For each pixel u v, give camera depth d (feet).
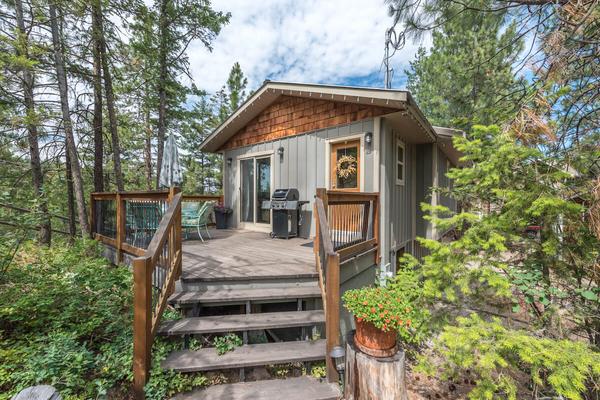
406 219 20.59
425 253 24.39
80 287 10.47
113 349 7.54
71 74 21.75
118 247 13.57
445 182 26.91
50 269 12.27
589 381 6.28
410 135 18.92
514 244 8.18
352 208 12.85
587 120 7.64
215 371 7.82
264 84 19.13
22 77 19.86
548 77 7.53
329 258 7.68
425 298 9.05
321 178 18.04
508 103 9.53
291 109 19.89
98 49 22.58
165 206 10.46
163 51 30.27
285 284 9.88
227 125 23.08
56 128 21.01
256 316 8.71
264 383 7.24
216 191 61.26
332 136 17.34
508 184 7.95
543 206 6.69
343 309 10.82
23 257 14.08
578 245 7.16
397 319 6.98
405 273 11.78
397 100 13.05
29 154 21.63
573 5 7.04
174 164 16.02
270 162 21.43
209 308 10.12
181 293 9.15
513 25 10.89
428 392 9.59
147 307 6.84
